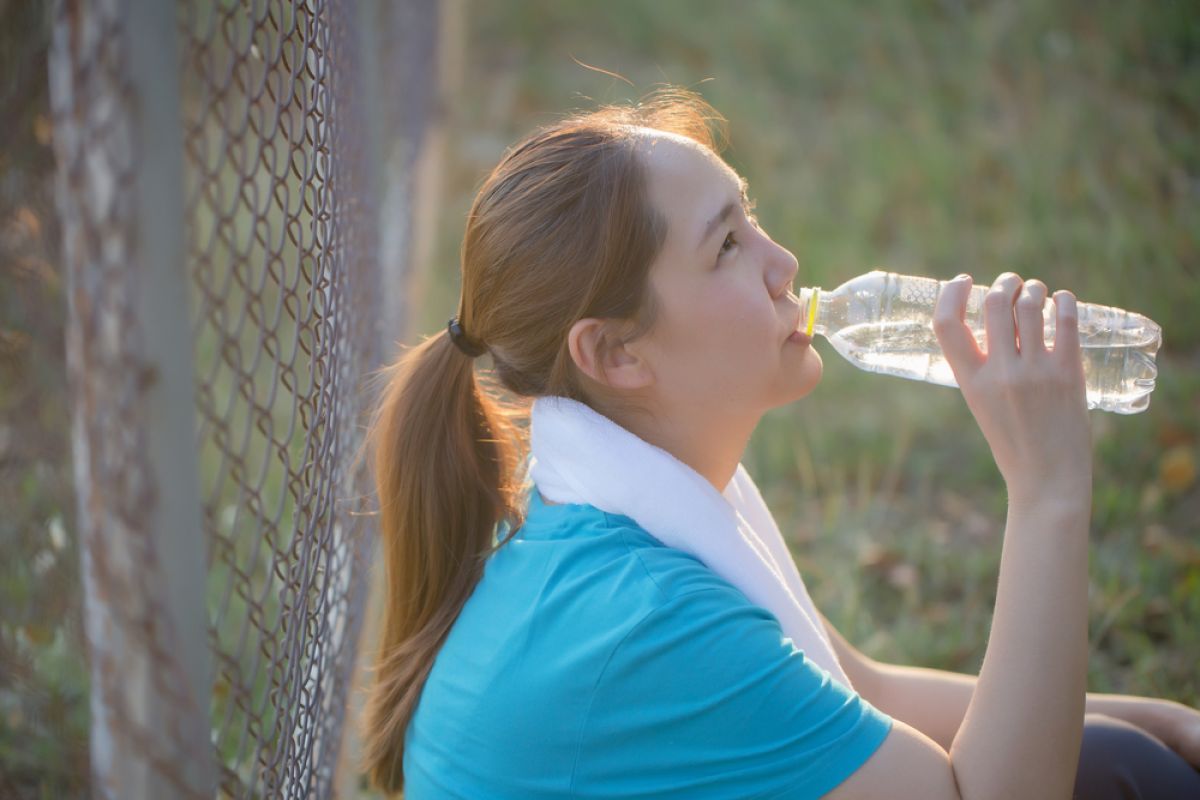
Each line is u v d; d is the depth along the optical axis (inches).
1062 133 322.3
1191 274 267.9
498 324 99.9
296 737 99.0
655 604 86.0
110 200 61.0
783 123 365.7
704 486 96.0
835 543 199.6
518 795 89.4
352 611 130.3
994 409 93.0
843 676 98.4
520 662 89.4
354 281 126.4
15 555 70.9
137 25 61.4
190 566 67.2
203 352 214.1
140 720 66.1
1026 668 88.4
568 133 97.9
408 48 252.1
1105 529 196.9
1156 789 108.7
